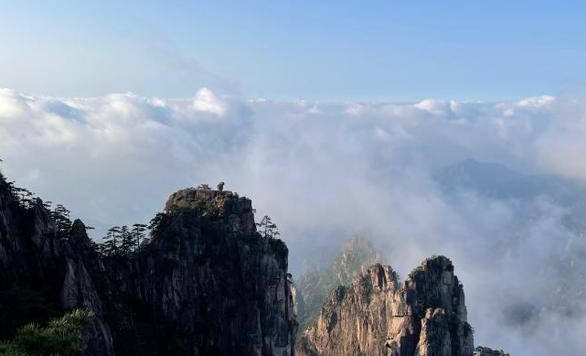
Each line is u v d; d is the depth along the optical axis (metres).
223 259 193.25
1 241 132.75
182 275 182.00
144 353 153.62
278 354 196.62
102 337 131.38
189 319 178.62
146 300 175.25
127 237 186.38
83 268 139.50
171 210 199.62
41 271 135.88
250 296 192.62
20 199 147.88
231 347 184.00
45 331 101.56
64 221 163.25
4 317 117.88
